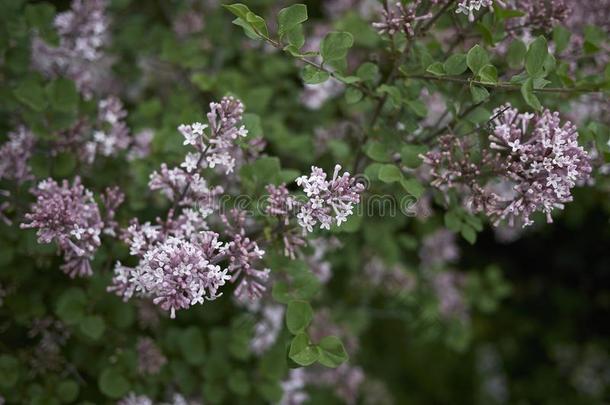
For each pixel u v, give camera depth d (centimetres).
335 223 60
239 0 79
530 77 55
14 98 66
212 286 55
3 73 68
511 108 60
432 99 70
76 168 66
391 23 58
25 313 65
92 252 59
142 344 65
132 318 64
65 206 57
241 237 57
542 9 62
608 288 115
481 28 60
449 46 65
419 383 108
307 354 55
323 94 76
